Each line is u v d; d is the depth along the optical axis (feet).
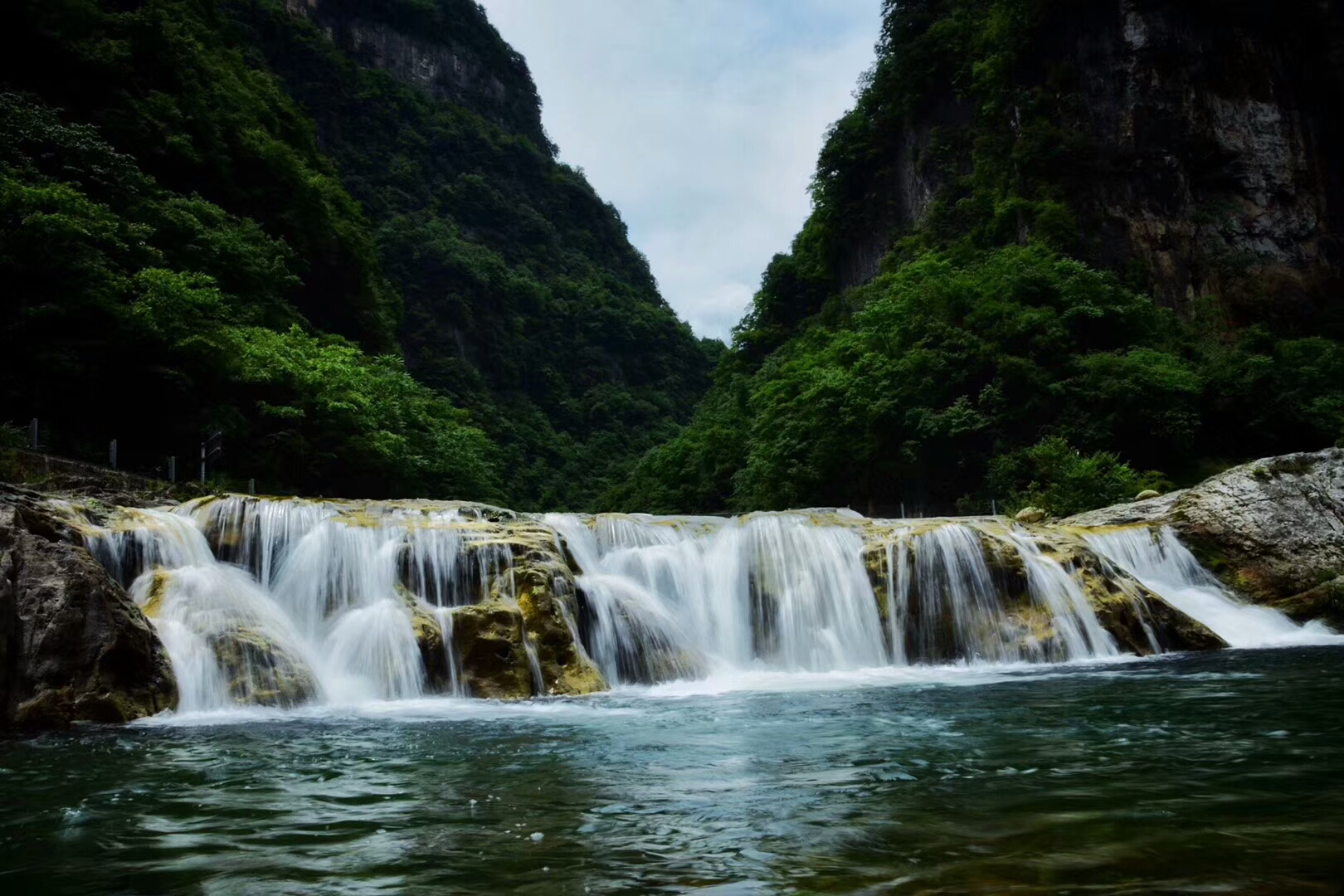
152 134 128.26
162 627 32.94
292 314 136.98
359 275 175.94
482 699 35.01
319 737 25.45
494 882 11.75
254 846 13.91
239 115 154.20
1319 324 151.33
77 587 29.73
